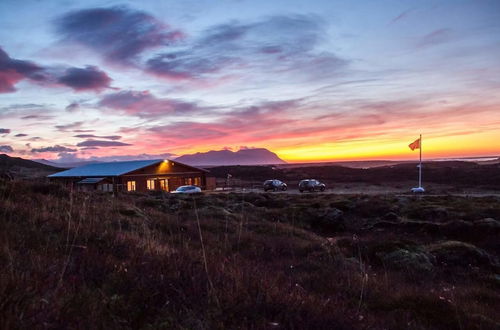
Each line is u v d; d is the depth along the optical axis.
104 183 53.75
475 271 11.86
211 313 4.50
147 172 58.41
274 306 4.98
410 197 33.81
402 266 11.61
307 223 22.20
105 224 9.90
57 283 4.56
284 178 113.06
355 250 13.30
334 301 6.19
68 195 14.95
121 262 5.99
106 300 4.50
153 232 11.17
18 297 3.82
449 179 87.06
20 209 9.41
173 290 5.05
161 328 4.16
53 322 3.64
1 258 5.20
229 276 5.92
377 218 23.69
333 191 59.53
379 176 102.94
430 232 19.50
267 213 24.22
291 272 9.04
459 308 6.91
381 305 7.01
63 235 7.50
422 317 6.45
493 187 64.38
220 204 25.39
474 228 18.86
